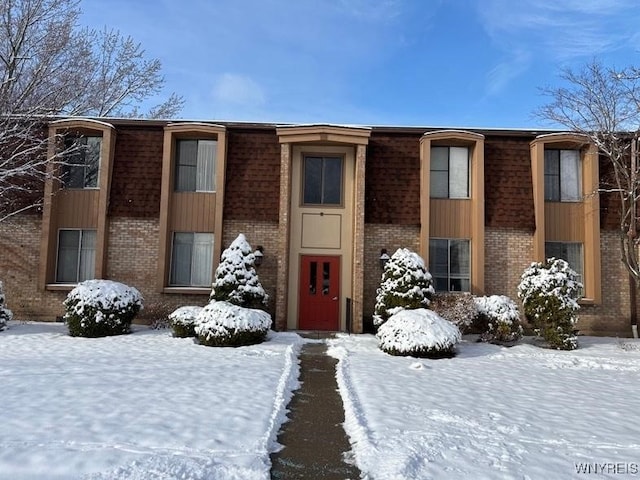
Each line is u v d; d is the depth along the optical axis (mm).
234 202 15938
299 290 15922
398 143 16469
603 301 15891
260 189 16031
